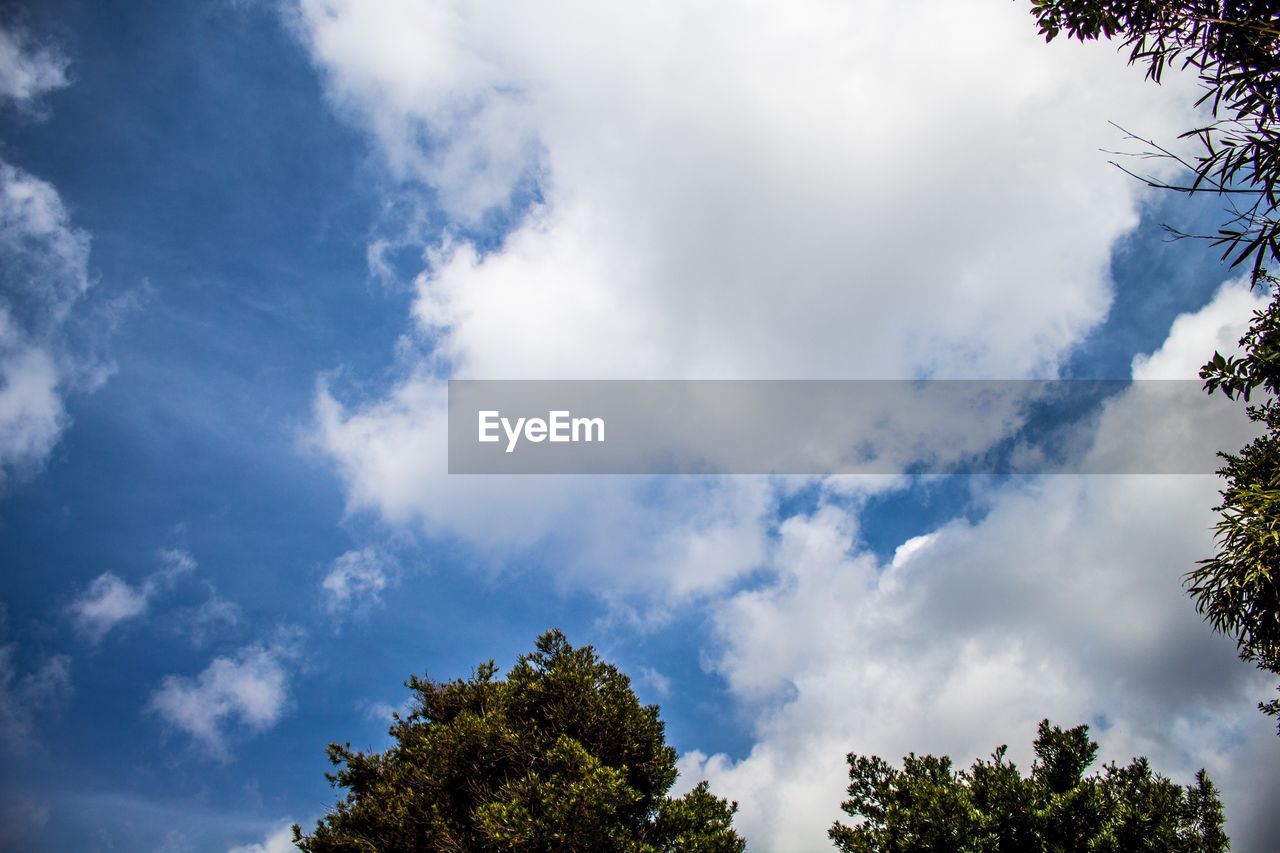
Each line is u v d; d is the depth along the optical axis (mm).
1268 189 4945
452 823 10930
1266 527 6848
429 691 13844
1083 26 6422
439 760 11500
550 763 11203
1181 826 10641
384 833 11086
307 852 11273
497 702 12781
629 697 13078
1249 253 5113
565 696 12539
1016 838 10836
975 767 12070
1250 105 5148
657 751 12641
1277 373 6727
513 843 9852
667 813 11484
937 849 11000
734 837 11289
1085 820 10555
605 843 10133
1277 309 6590
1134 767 11281
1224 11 5402
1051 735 12055
